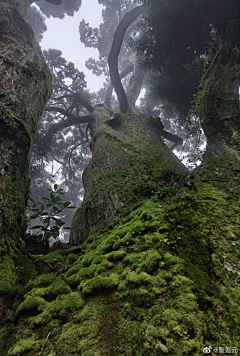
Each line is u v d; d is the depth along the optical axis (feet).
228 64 15.61
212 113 14.70
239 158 11.22
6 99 11.17
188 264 5.57
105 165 16.80
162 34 20.68
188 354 3.75
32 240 11.57
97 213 12.58
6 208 8.30
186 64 25.43
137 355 4.14
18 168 10.38
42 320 5.15
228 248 6.46
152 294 4.83
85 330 4.81
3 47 13.35
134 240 6.73
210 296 4.92
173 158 19.22
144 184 12.71
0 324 5.26
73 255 8.87
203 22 19.13
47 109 37.09
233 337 4.26
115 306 5.19
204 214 7.71
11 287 6.15
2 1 15.69
